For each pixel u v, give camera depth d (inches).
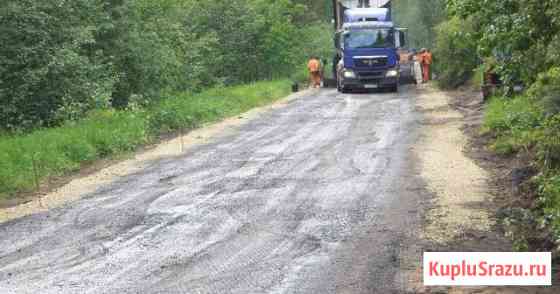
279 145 624.1
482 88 842.8
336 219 372.5
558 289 270.1
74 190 473.7
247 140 663.1
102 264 311.1
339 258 309.9
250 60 1434.5
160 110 789.2
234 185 462.9
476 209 384.5
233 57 1389.0
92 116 739.4
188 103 871.7
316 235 345.1
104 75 831.7
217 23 1381.6
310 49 1822.1
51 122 754.2
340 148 594.2
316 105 968.9
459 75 1090.1
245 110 938.1
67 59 729.6
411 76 1305.4
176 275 294.2
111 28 868.6
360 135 663.1
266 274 292.5
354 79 1162.0
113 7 898.1
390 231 347.9
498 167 492.7
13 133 712.4
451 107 860.6
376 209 390.6
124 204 422.0
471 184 443.8
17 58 721.0
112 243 341.7
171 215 390.9
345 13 1274.6
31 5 725.9
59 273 301.0
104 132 645.3
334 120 786.8
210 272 296.8
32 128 737.0
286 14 1657.2
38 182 505.0
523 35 354.6
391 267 296.5
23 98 719.7
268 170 510.0
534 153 497.7
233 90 1111.0
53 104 759.7
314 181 467.2
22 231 371.2
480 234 339.3
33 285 287.3
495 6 363.9
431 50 1379.2
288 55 1519.4
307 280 284.2
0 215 412.2
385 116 804.0
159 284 284.2
